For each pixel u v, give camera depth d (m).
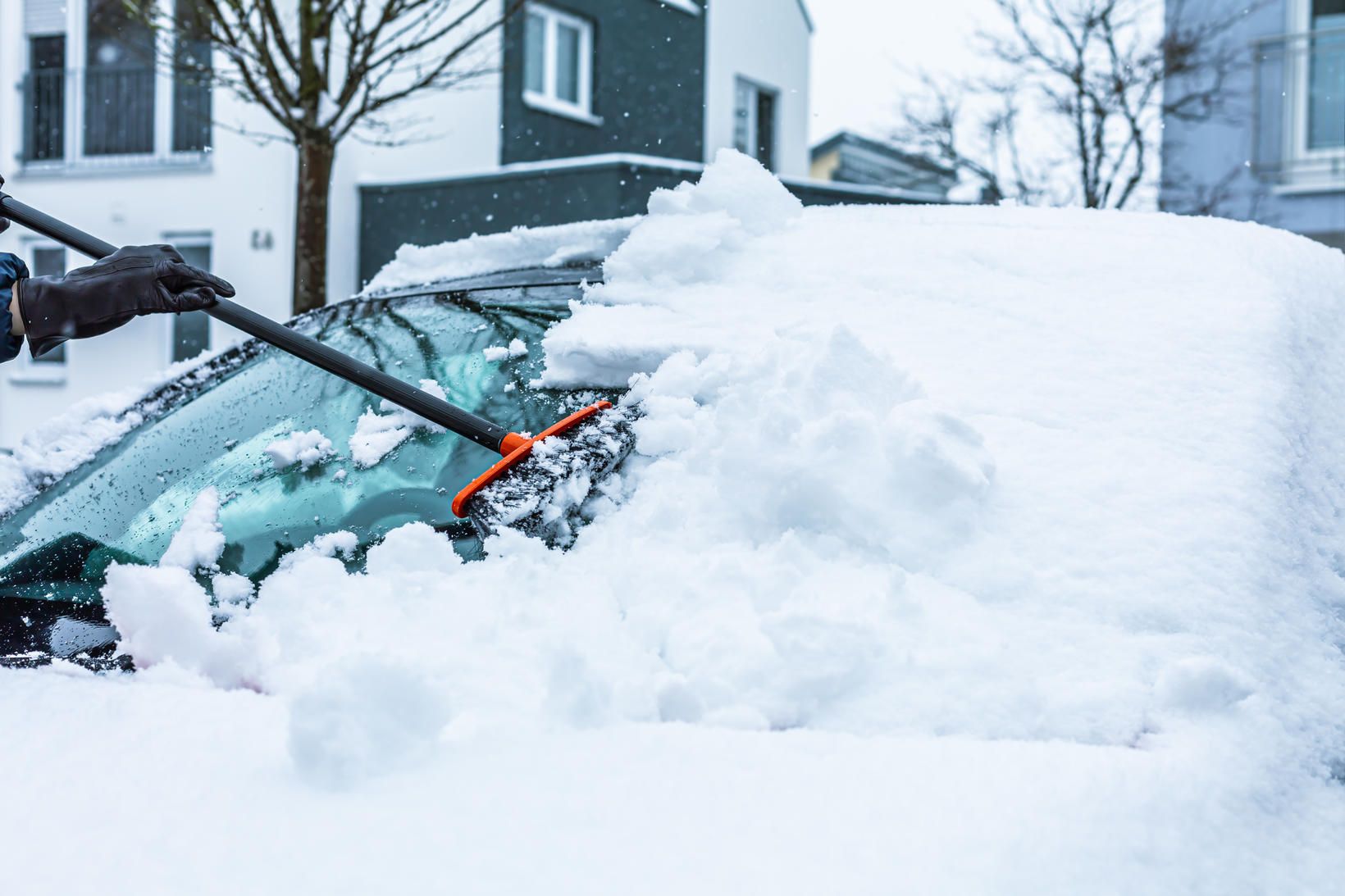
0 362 1.65
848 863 0.89
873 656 1.31
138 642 1.51
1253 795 1.06
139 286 1.70
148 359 10.48
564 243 2.66
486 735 1.14
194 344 10.42
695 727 1.16
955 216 2.41
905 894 0.85
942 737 1.22
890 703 1.27
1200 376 1.69
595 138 13.02
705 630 1.38
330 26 7.88
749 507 1.59
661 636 1.42
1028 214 2.39
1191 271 1.98
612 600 1.50
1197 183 11.80
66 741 1.14
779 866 0.88
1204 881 0.94
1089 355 1.77
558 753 1.08
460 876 0.87
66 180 11.34
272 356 2.42
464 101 11.41
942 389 1.74
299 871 0.88
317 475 1.94
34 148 11.69
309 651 1.45
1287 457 1.57
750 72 15.16
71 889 0.88
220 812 0.98
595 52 12.92
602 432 1.82
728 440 1.62
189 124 11.17
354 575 1.62
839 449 1.57
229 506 1.91
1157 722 1.19
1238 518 1.44
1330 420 1.77
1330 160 11.22
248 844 0.93
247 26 7.56
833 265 2.17
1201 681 1.20
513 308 2.30
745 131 15.39
